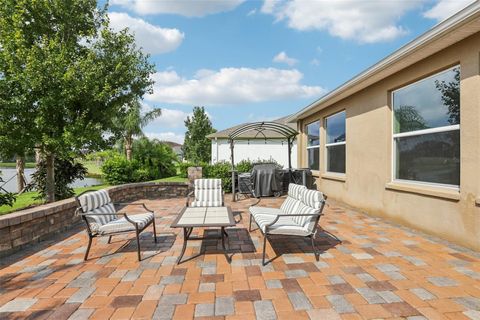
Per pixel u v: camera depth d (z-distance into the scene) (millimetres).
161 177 21156
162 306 2855
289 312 2738
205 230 5773
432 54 5156
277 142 21031
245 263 3969
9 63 6707
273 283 3342
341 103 8727
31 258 4195
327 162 10227
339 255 4238
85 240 5113
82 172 10586
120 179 16344
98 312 2752
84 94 7469
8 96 6953
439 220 5047
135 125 20203
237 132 10062
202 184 6891
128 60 8477
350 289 3180
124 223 4219
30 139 7273
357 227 5887
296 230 4082
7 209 8367
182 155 33125
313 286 3258
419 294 3061
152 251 4492
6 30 7258
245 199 9953
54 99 7051
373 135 7031
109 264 3953
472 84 4395
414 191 5586
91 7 8719
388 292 3107
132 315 2701
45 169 9547
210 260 4094
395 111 6441
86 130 7562
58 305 2881
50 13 7988
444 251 4371
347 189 8375
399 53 5227
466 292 3102
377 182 6871
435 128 5270
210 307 2834
